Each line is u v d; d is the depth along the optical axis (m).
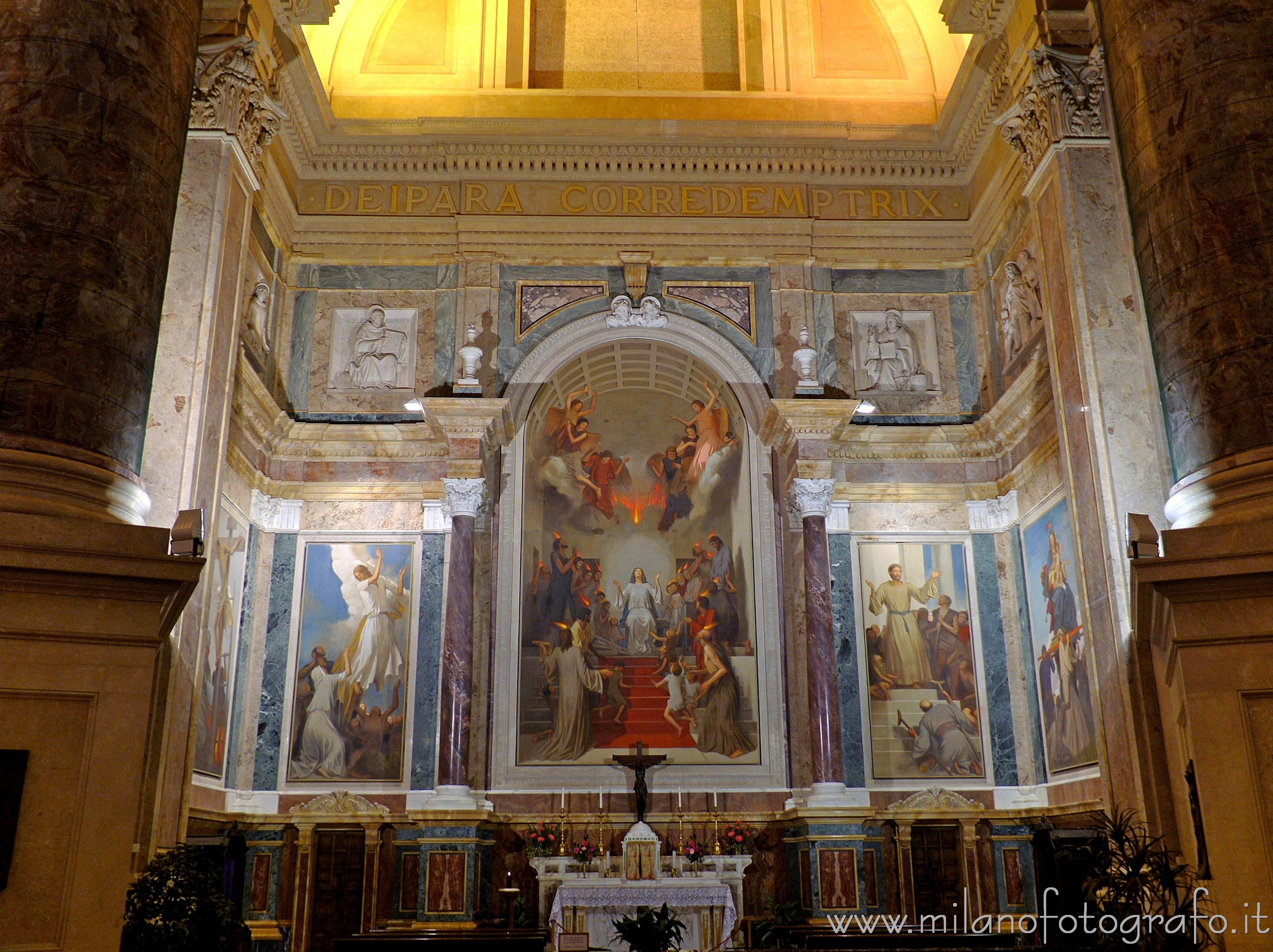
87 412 6.14
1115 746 10.28
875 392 16.14
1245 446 6.66
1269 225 6.90
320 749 14.37
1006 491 15.38
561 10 18.23
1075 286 11.33
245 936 9.83
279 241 15.80
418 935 9.77
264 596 14.90
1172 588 6.15
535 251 16.39
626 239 16.47
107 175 6.46
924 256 16.66
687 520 16.08
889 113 17.38
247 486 14.57
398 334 16.08
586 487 16.20
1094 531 10.84
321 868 13.95
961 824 14.27
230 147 11.55
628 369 16.69
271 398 14.62
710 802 14.52
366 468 15.48
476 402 14.80
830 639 14.38
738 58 18.05
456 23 17.67
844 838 13.45
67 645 5.77
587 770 14.75
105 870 5.61
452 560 14.45
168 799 9.95
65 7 6.54
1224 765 5.88
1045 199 12.13
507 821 14.15
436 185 16.62
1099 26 8.75
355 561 15.11
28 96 6.33
